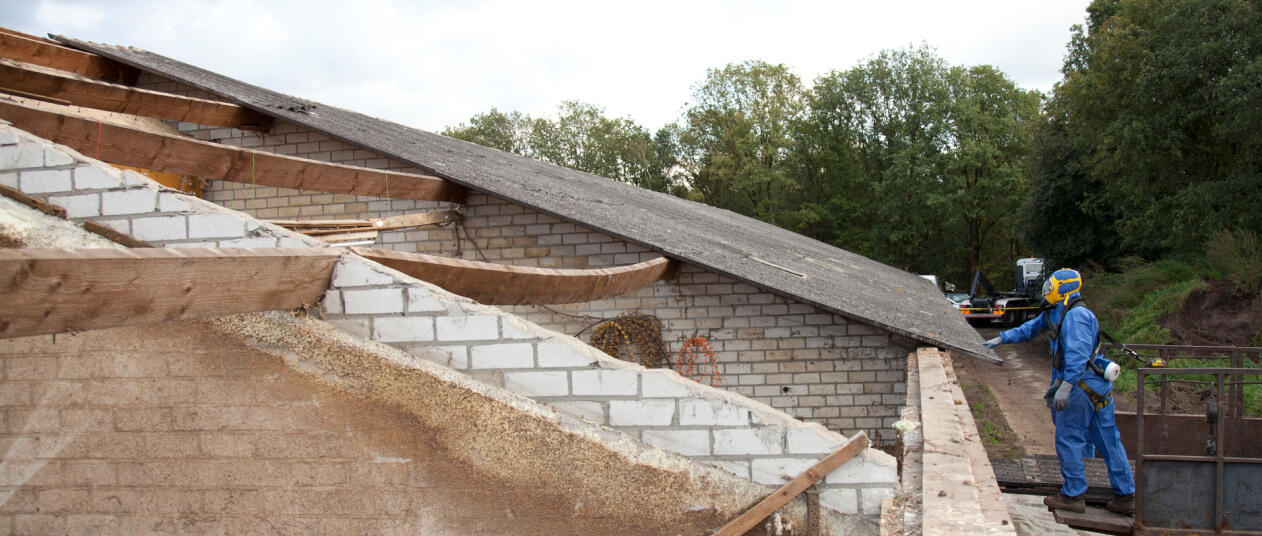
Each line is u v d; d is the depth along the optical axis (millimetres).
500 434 3951
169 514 4188
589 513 3939
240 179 6852
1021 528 5156
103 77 12281
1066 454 5617
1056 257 29969
